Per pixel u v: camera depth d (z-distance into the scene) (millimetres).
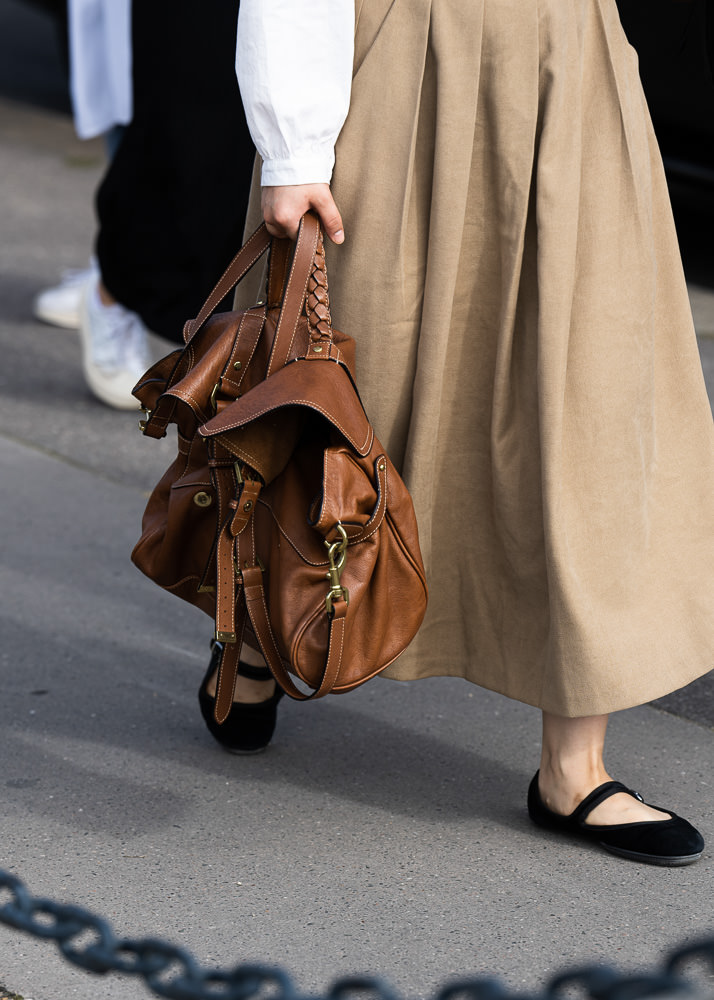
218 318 2484
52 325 7051
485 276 2480
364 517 2301
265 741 3086
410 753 3129
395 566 2404
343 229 2473
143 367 5805
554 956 2342
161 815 2814
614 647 2508
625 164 2449
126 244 4562
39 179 10320
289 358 2373
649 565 2609
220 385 2393
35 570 4152
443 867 2629
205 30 4125
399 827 2783
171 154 4277
